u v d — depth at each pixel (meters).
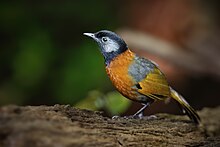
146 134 6.66
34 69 14.12
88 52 14.06
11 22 14.73
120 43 7.88
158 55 13.91
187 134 7.43
